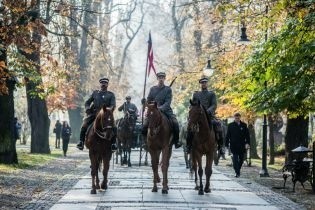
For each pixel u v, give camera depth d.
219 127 17.81
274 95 19.62
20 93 61.12
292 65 18.52
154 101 17.22
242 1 16.91
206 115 17.02
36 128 38.06
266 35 21.52
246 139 23.97
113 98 18.05
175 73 46.41
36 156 34.03
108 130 16.70
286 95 19.17
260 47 20.27
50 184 19.75
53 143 60.94
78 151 45.12
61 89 43.91
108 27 64.19
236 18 18.39
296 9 15.70
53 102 45.41
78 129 62.94
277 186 20.33
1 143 26.25
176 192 17.44
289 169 19.70
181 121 53.34
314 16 16.94
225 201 15.79
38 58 28.78
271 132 33.22
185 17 53.88
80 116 62.72
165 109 17.77
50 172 24.34
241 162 24.06
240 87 22.77
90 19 46.22
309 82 18.17
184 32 57.44
